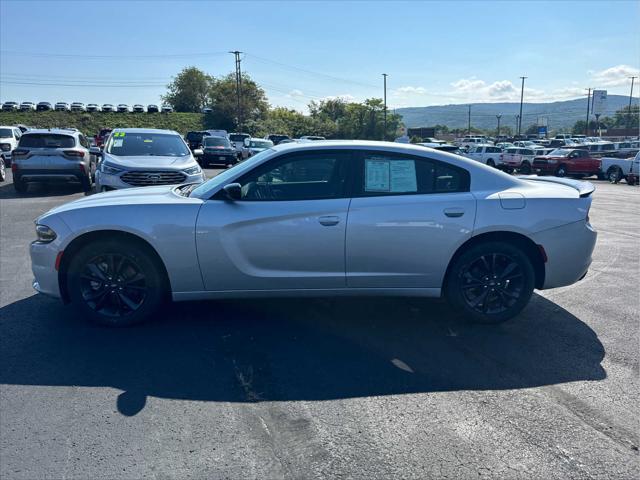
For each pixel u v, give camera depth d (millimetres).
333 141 4793
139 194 4977
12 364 3898
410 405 3385
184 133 66375
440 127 109938
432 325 4781
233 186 4410
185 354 4109
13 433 3014
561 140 52438
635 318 5023
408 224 4492
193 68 84000
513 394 3545
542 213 4613
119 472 2688
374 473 2701
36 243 4566
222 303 5262
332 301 5363
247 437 3010
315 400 3438
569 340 4477
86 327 4625
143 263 4520
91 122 64625
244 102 68812
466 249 4645
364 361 4031
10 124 59531
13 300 5312
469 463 2789
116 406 3328
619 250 8125
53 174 13477
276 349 4227
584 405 3412
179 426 3113
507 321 4895
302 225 4449
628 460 2836
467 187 4691
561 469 2752
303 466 2756
